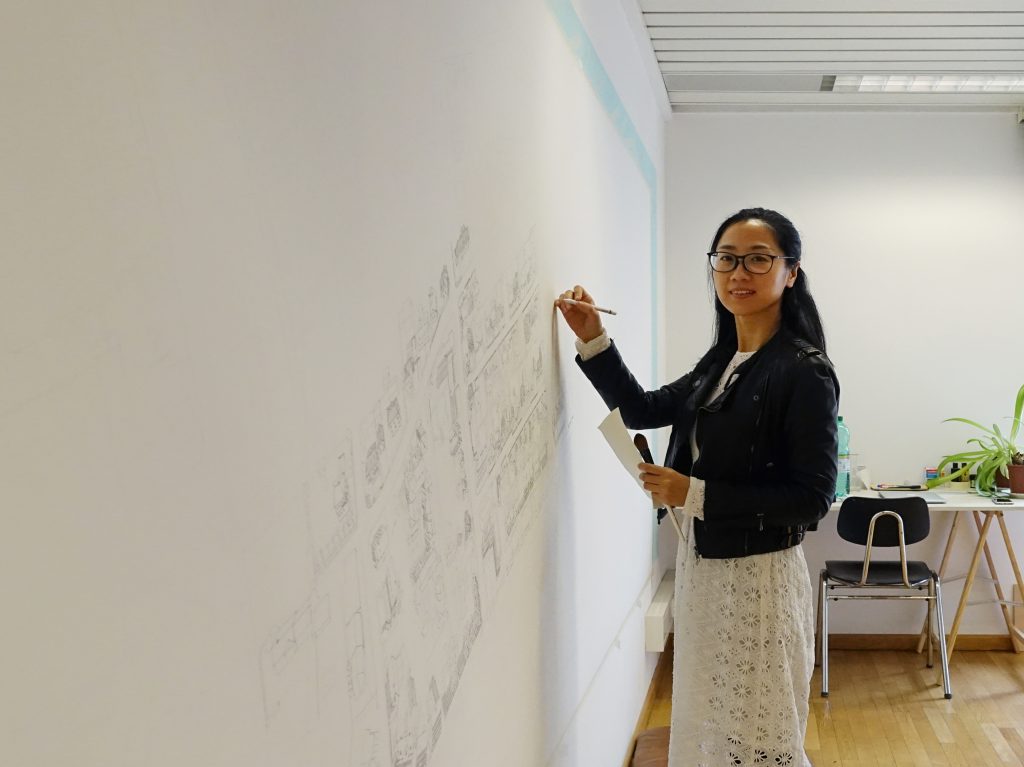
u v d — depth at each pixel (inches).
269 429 35.0
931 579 171.6
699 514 85.7
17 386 23.5
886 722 156.6
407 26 50.0
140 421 27.8
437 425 54.2
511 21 71.3
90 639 25.7
